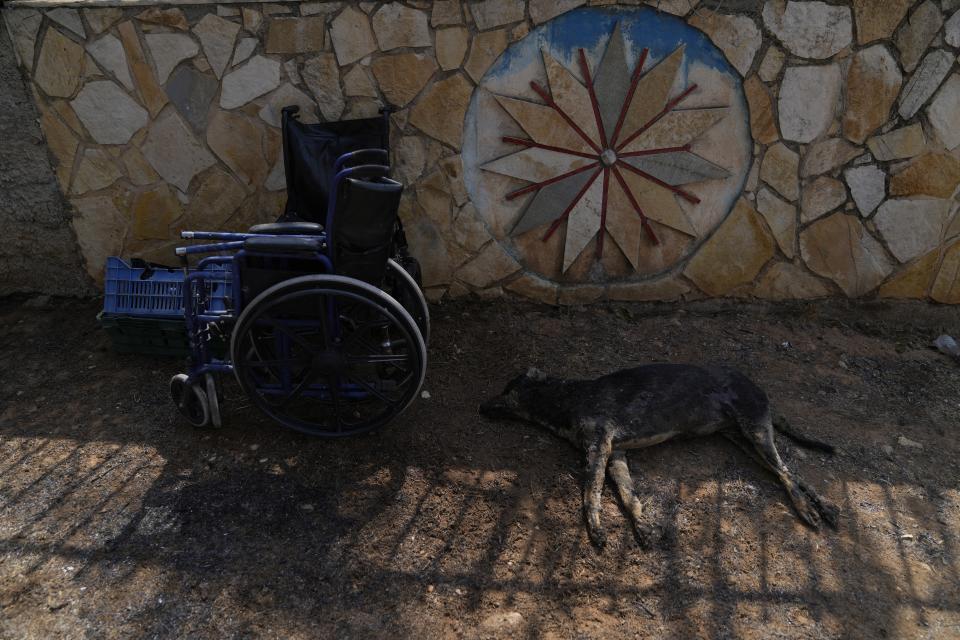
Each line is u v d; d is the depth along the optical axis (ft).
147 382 12.52
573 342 14.12
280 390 10.73
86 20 13.02
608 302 15.23
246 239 10.14
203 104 13.65
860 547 9.30
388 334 11.60
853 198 14.51
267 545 8.98
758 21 13.32
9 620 7.84
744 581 8.69
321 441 10.98
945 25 13.26
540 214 14.51
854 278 15.06
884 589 8.66
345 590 8.38
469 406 12.07
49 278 15.07
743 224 14.73
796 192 14.49
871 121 13.97
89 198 14.33
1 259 14.90
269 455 10.64
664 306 15.15
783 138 14.11
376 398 10.85
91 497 9.74
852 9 13.19
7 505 9.56
